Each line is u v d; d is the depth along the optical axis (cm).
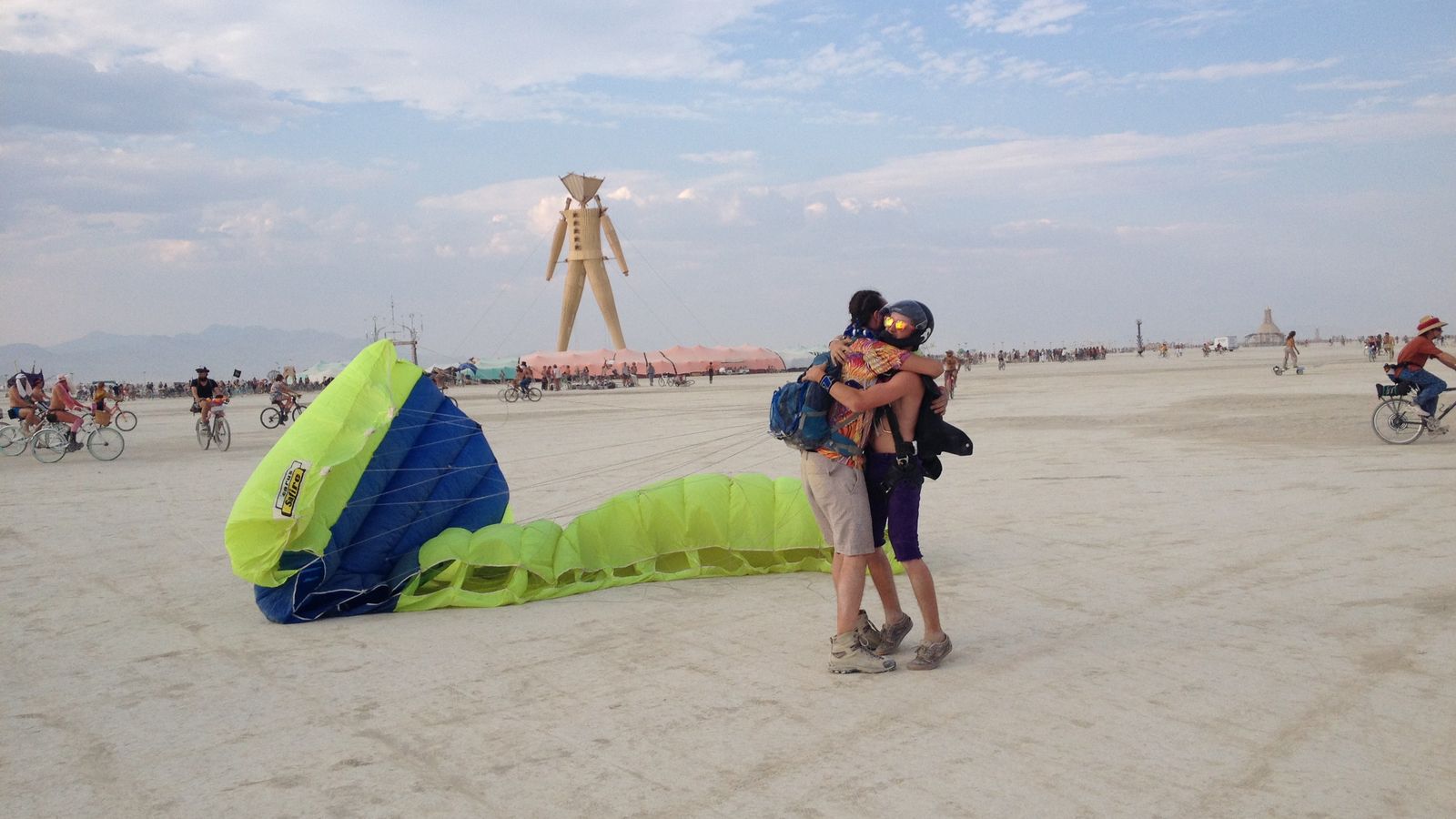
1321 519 805
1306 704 398
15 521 1041
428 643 539
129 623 601
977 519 880
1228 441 1454
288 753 381
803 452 472
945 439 458
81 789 353
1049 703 409
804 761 357
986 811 312
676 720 404
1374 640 480
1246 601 563
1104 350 13588
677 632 546
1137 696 414
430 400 700
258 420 3259
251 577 589
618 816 316
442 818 319
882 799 323
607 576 675
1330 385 3014
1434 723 374
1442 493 898
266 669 498
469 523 698
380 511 638
